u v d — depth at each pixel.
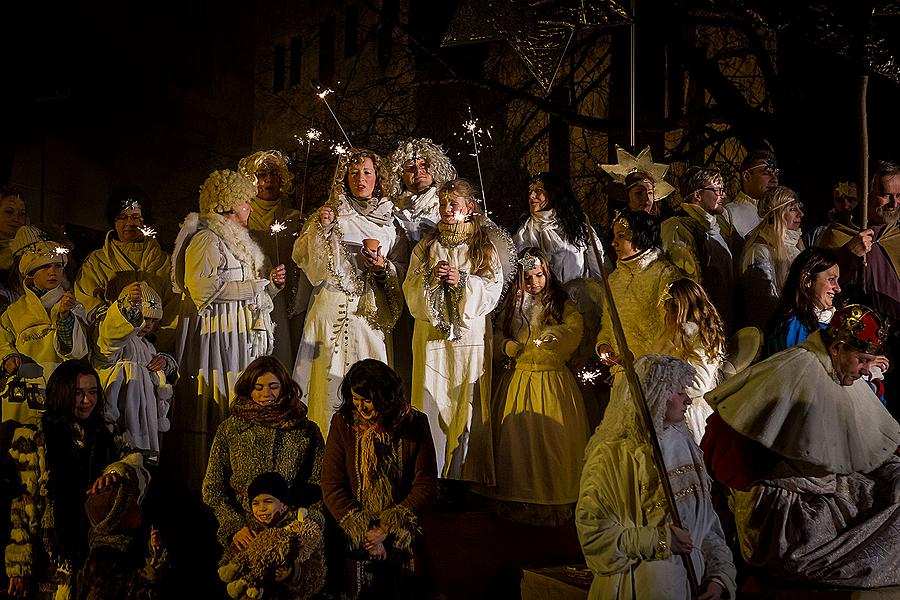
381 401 6.10
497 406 7.24
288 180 8.28
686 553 5.20
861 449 5.75
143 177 19.30
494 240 7.28
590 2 7.91
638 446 5.44
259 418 6.31
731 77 15.26
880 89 10.71
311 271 7.37
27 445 6.52
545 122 18.30
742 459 5.76
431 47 16.41
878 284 7.54
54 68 16.94
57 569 6.51
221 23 22.36
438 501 7.27
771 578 5.83
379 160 7.64
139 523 6.25
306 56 24.86
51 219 16.84
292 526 5.94
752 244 7.60
